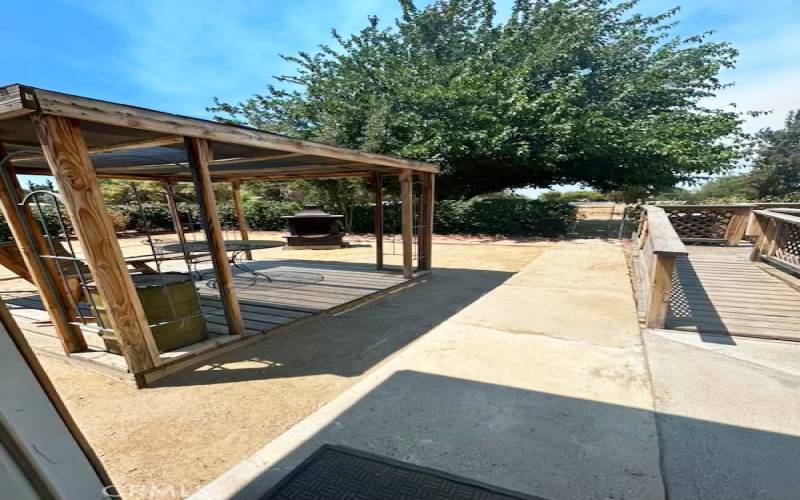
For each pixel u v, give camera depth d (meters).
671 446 1.71
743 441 1.74
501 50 12.23
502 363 2.65
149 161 4.78
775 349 2.83
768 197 22.31
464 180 13.56
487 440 1.79
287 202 16.45
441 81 12.23
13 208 2.58
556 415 1.99
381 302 4.57
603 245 9.25
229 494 1.50
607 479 1.52
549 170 11.91
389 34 14.92
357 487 1.50
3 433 0.61
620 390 2.23
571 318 3.63
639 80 11.45
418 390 2.29
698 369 2.49
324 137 12.95
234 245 5.45
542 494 1.45
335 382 2.48
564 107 10.11
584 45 12.12
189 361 2.78
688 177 11.81
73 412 2.17
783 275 5.10
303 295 4.68
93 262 2.24
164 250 5.34
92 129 2.50
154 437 1.92
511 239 10.98
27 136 2.89
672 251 3.09
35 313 4.23
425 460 1.66
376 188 6.33
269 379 2.55
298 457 1.72
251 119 14.51
